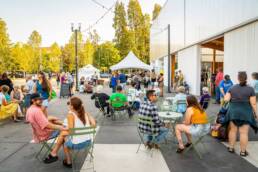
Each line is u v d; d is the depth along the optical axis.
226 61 11.77
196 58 16.42
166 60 27.50
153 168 4.86
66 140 4.94
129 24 62.75
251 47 9.48
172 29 23.53
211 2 13.26
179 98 7.73
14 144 6.30
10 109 8.61
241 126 5.45
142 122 5.57
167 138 6.72
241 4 9.90
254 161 5.18
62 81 16.94
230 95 5.54
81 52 66.44
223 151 5.77
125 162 5.16
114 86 18.02
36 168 4.84
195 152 5.71
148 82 22.59
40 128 5.05
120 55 61.81
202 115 5.50
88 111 11.30
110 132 7.49
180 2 20.08
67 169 4.80
